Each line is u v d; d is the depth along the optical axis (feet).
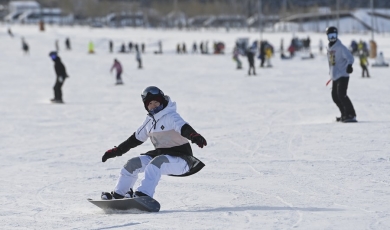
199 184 47.09
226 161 57.93
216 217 34.76
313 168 51.55
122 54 361.10
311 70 220.64
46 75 238.68
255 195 41.81
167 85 180.96
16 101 147.84
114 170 56.44
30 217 37.58
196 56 335.67
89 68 269.85
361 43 278.26
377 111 94.02
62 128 95.40
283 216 34.37
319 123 81.56
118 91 168.76
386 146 60.18
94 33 497.46
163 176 50.98
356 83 154.51
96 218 36.22
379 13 597.11
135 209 37.17
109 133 86.94
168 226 32.86
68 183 50.52
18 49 386.93
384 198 38.75
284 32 532.32
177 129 36.68
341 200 38.60
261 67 245.86
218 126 88.43
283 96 133.49
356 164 52.13
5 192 47.24
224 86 168.86
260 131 78.18
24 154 69.62
